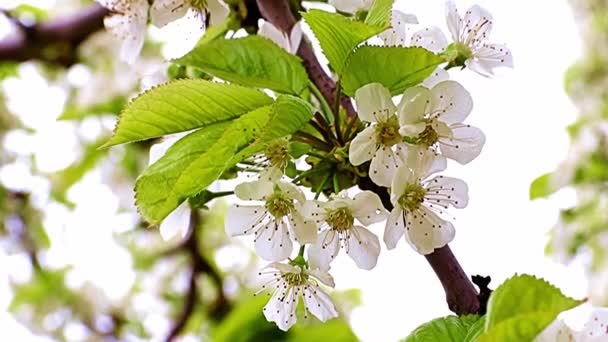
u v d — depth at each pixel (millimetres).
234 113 531
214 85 522
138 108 525
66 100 1198
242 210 549
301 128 537
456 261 542
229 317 748
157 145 562
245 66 536
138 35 609
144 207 526
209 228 1246
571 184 1002
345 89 534
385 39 560
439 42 568
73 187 1284
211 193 566
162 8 595
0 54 964
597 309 476
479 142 533
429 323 523
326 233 541
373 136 528
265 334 738
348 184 549
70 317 1409
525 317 460
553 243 1022
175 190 524
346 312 1025
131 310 1411
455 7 568
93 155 1241
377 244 542
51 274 1396
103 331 1402
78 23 965
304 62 567
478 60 568
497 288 465
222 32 599
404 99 526
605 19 1169
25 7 1043
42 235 1351
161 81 617
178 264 1394
